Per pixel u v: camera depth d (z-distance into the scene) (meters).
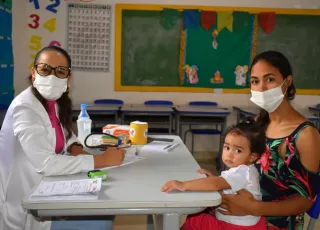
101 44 4.89
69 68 1.58
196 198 1.10
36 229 1.48
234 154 1.33
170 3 4.86
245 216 1.27
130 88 5.00
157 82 5.03
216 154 5.13
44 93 1.52
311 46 5.04
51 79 1.50
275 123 1.39
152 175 1.34
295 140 1.26
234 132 1.35
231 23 4.90
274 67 1.32
